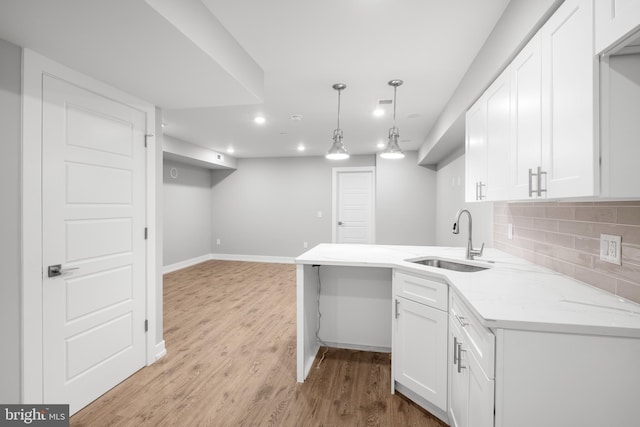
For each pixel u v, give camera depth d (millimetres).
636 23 835
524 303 1276
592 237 1500
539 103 1347
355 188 6605
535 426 1118
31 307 1646
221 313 3637
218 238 7094
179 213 6070
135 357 2336
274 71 2494
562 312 1175
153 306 2500
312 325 2535
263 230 6895
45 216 1716
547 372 1099
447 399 1747
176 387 2156
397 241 6090
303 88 2842
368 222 6566
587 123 1032
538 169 1352
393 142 2865
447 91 2893
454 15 1767
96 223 2018
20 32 1473
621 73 997
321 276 2705
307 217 6715
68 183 1841
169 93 2273
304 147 5684
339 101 3086
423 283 1882
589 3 1017
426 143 4773
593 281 1497
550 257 1879
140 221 2381
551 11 1276
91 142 1981
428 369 1856
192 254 6477
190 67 1855
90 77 1967
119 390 2119
